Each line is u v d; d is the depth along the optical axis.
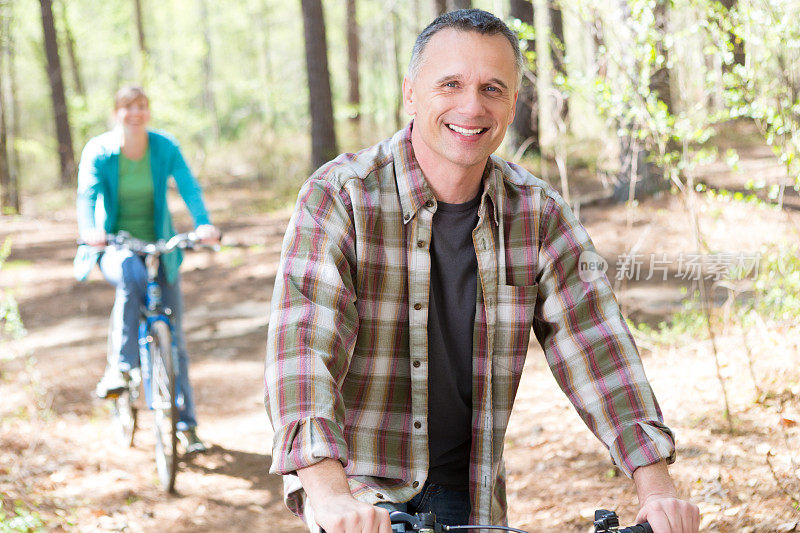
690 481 3.89
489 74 1.77
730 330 5.56
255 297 9.75
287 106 29.16
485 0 14.91
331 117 16.34
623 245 8.28
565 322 1.97
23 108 36.53
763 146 10.95
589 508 3.92
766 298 4.98
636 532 1.54
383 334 1.93
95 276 11.20
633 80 4.80
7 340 7.29
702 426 4.38
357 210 1.87
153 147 4.84
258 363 7.27
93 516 4.19
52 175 25.44
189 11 36.97
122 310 4.74
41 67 27.34
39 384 6.36
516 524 3.93
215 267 11.34
